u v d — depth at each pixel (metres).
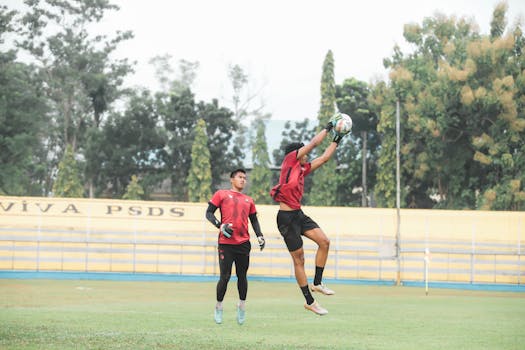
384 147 79.94
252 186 84.00
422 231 60.47
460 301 34.06
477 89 73.12
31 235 57.34
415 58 85.06
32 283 44.34
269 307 25.84
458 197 78.88
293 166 13.82
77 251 57.53
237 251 16.30
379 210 60.47
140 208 59.25
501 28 78.81
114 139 83.44
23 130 82.62
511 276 58.75
